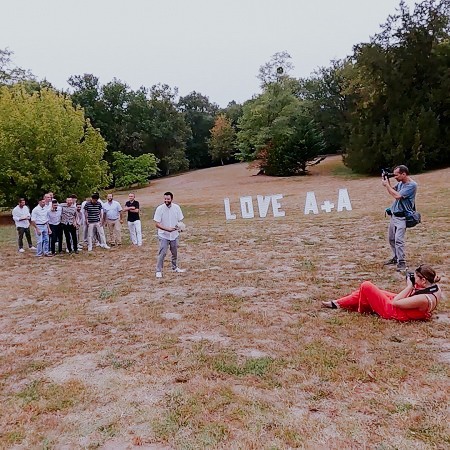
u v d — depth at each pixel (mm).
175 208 8648
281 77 44062
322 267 8586
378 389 3717
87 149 24766
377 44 33188
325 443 2986
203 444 3037
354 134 34969
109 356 4727
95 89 54844
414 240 10531
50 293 7836
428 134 31094
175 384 3988
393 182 27219
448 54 32156
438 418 3221
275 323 5516
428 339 4762
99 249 12688
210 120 71562
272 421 3287
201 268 9180
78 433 3279
